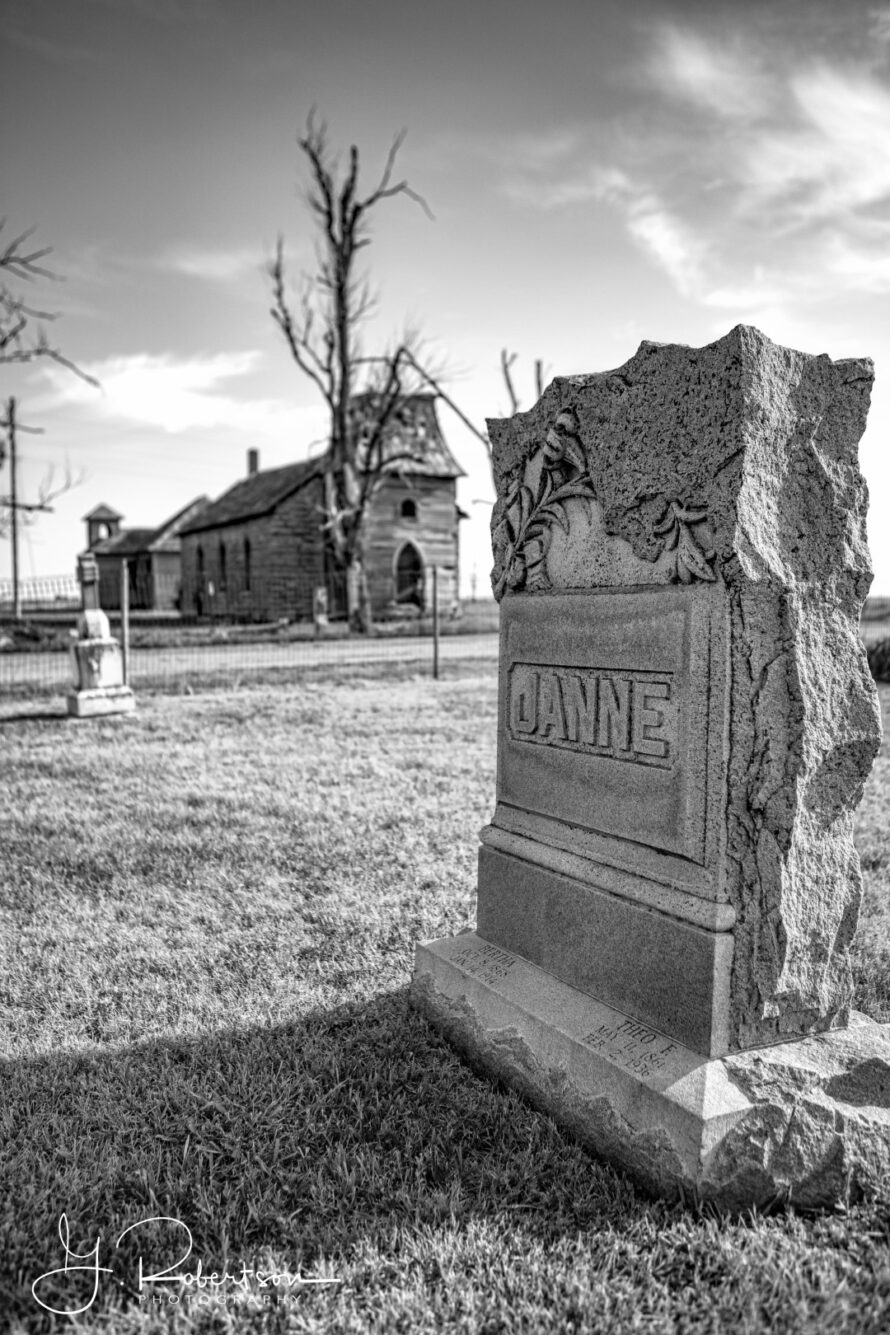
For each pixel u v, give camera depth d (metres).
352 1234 2.34
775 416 2.52
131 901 4.93
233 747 9.63
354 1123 2.85
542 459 3.27
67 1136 2.77
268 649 22.73
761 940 2.52
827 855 2.62
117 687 12.14
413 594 35.34
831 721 2.59
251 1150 2.69
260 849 5.83
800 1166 2.40
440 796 7.25
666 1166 2.42
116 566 53.91
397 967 4.05
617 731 2.93
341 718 11.69
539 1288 2.13
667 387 2.68
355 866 5.48
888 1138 2.49
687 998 2.59
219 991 3.85
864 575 2.69
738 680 2.48
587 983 3.00
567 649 3.16
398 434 34.75
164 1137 2.76
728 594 2.49
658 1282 2.15
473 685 15.38
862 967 3.88
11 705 13.27
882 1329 2.01
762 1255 2.20
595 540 3.04
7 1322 2.08
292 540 34.62
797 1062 2.54
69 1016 3.63
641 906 2.77
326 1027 3.49
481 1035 3.17
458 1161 2.63
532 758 3.38
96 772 8.33
